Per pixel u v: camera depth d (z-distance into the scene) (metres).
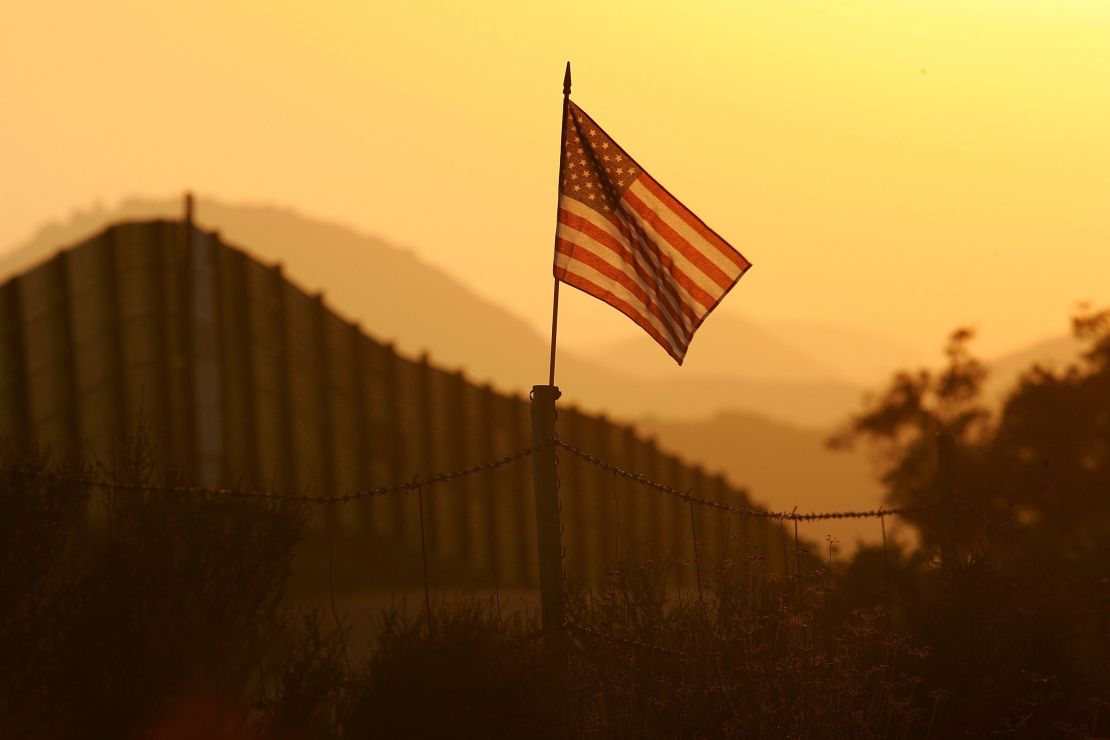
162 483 24.28
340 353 86.88
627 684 29.38
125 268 72.44
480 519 92.56
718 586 32.94
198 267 75.19
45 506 21.67
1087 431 127.06
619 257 35.72
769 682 29.55
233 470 72.31
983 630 36.31
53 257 70.75
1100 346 131.50
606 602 32.09
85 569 22.22
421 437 91.38
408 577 78.19
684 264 36.00
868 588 45.62
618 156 35.91
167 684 22.30
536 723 25.30
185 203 76.00
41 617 21.67
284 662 24.44
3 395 66.12
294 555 24.72
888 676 34.16
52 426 65.69
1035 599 40.38
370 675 24.81
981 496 61.81
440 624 25.94
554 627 31.02
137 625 22.23
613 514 91.25
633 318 35.78
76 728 21.88
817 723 29.30
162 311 72.06
